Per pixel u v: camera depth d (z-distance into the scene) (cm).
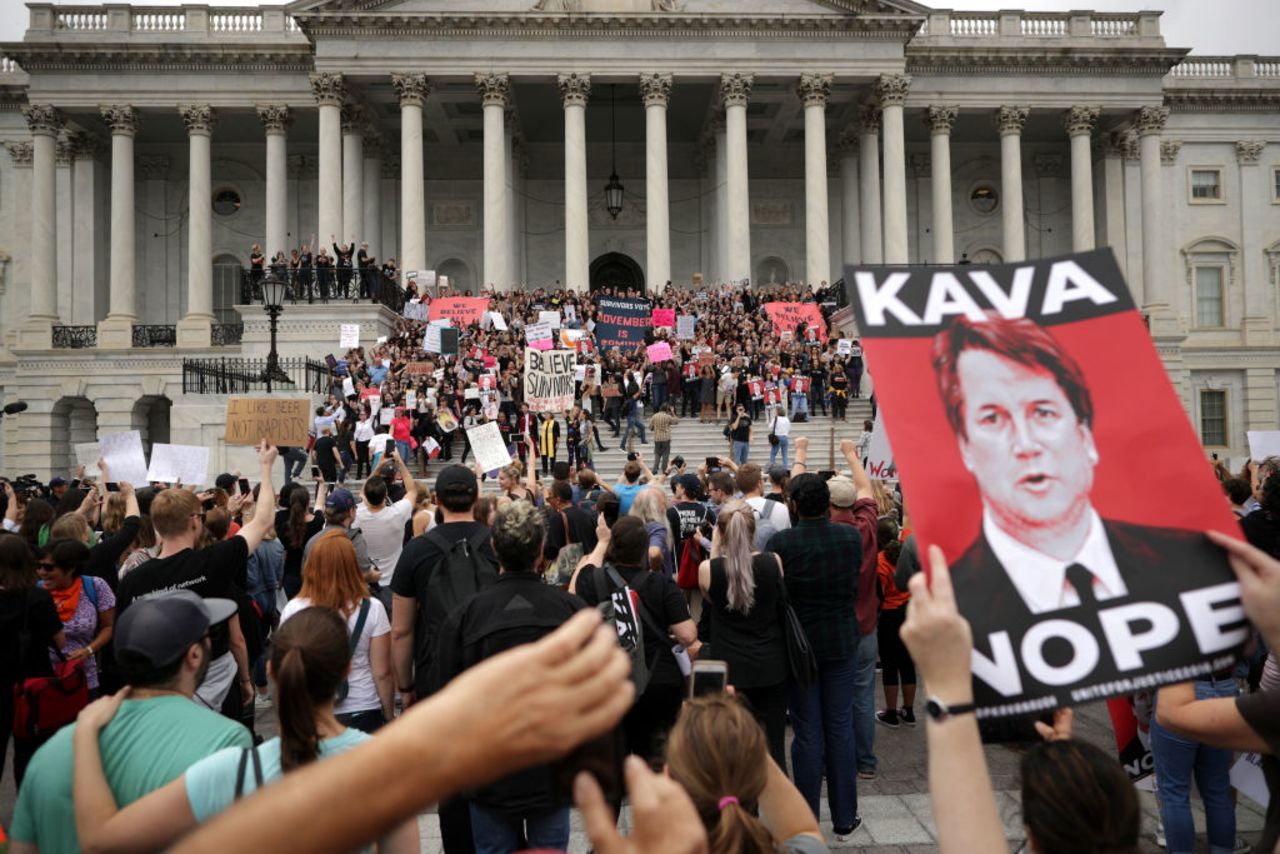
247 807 129
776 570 714
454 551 668
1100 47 4722
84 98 4572
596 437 2917
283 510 1252
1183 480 293
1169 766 664
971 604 282
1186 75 5369
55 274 4600
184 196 5212
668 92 4450
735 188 4412
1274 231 5291
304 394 2922
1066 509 290
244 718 793
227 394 2930
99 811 375
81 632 767
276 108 4634
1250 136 5284
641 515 1024
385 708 680
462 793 535
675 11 4409
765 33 4459
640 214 5494
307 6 4284
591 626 146
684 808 187
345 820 127
